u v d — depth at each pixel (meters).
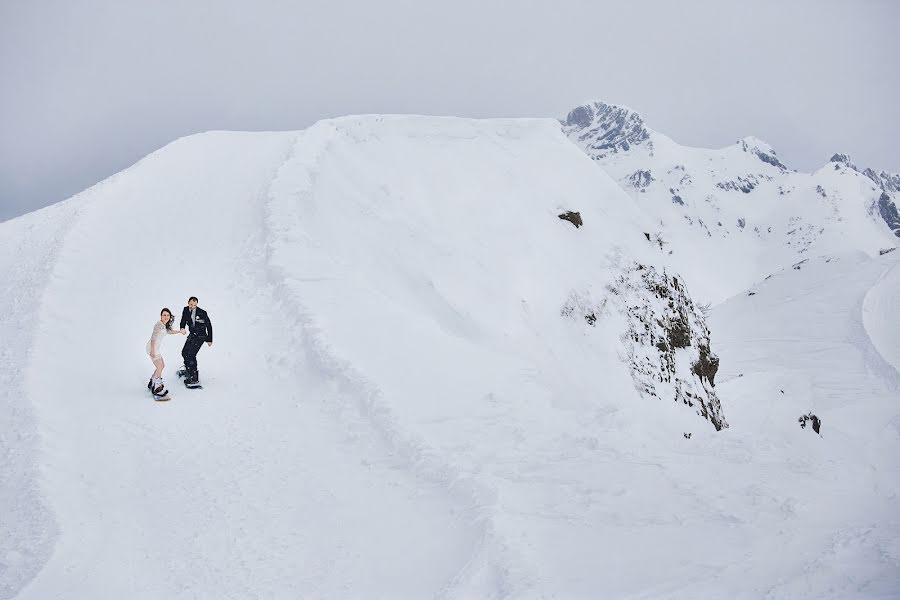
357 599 7.71
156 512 9.96
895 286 73.56
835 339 63.12
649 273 27.31
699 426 23.77
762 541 8.19
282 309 17.06
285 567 8.52
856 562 7.37
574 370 21.44
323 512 9.82
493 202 27.09
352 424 12.47
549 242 25.84
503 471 10.61
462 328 20.17
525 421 12.73
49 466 10.96
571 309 23.47
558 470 10.75
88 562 8.74
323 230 21.89
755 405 30.70
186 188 24.97
